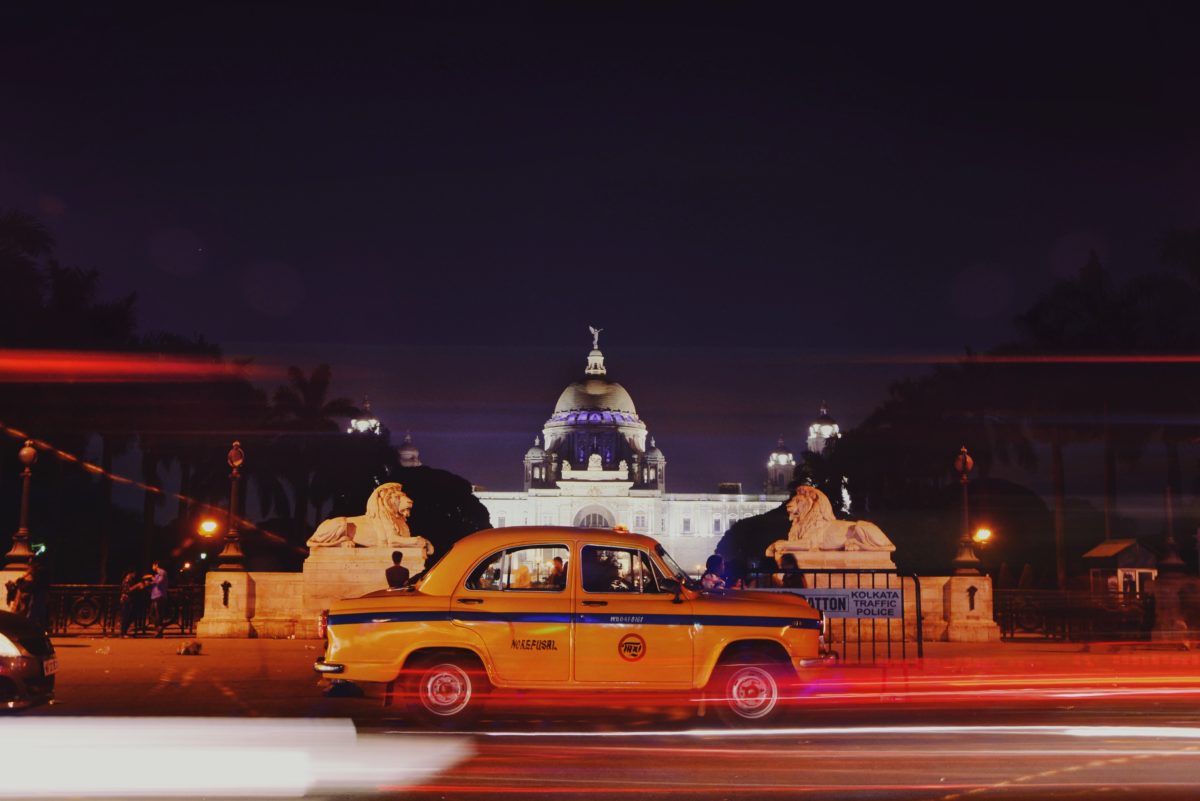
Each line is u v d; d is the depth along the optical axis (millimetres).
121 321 60469
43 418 55250
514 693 15320
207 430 67688
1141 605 34125
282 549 70500
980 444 72000
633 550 15180
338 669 14555
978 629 31375
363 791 10727
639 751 12875
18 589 27844
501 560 14992
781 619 15094
